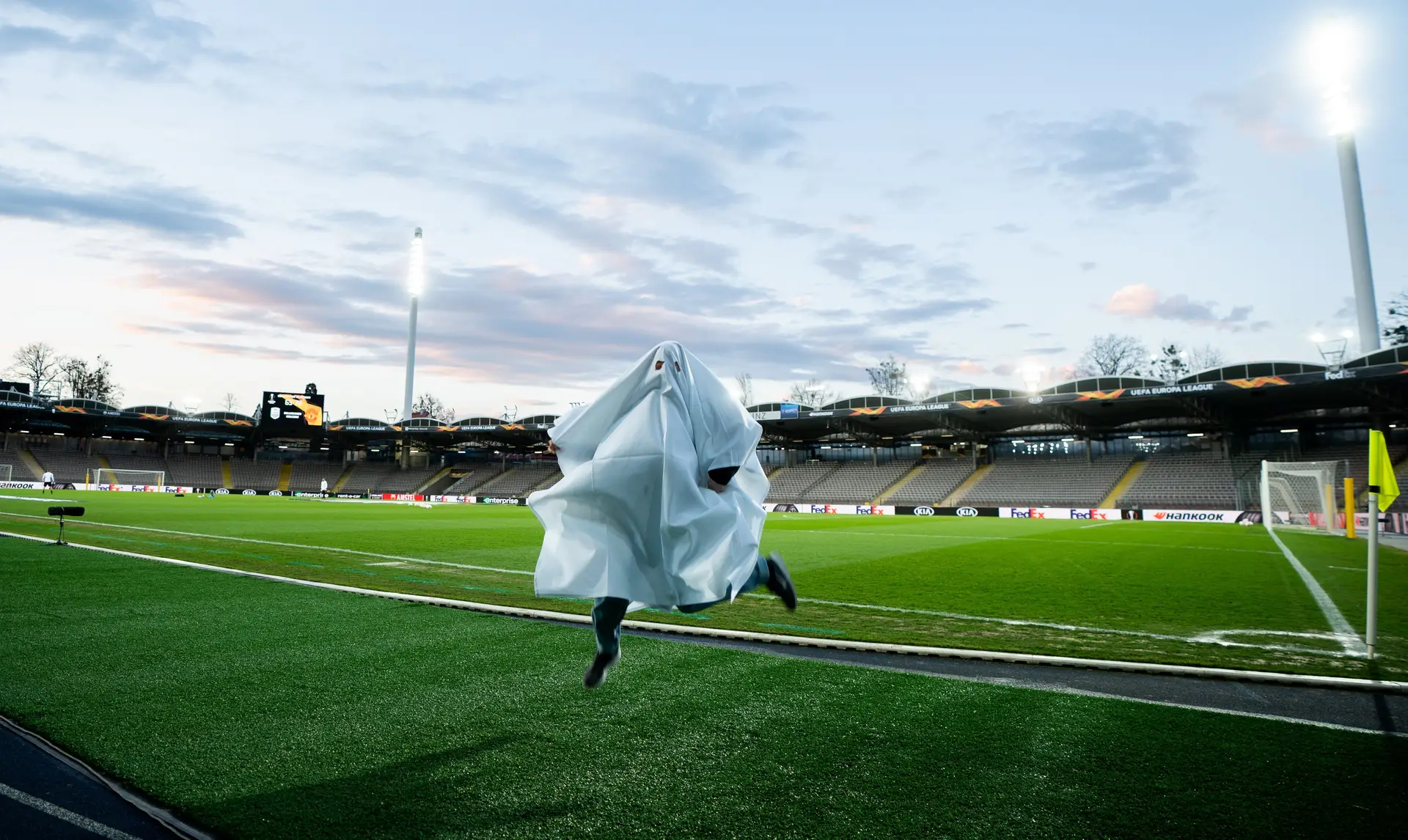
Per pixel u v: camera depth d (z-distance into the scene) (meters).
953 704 4.28
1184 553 16.84
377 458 74.06
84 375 69.19
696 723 3.89
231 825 2.67
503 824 2.70
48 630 6.03
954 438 52.81
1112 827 2.71
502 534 19.91
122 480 60.19
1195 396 34.72
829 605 8.62
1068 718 4.03
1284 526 29.42
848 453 57.69
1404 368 28.80
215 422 60.25
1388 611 8.44
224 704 4.11
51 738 3.54
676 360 3.14
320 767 3.22
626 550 2.98
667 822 2.72
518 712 4.03
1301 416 39.88
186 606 7.19
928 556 15.92
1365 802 2.94
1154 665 5.28
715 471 3.07
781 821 2.74
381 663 5.09
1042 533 25.03
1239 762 3.38
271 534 18.34
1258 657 5.80
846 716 4.03
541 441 62.91
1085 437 47.16
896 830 2.67
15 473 55.88
